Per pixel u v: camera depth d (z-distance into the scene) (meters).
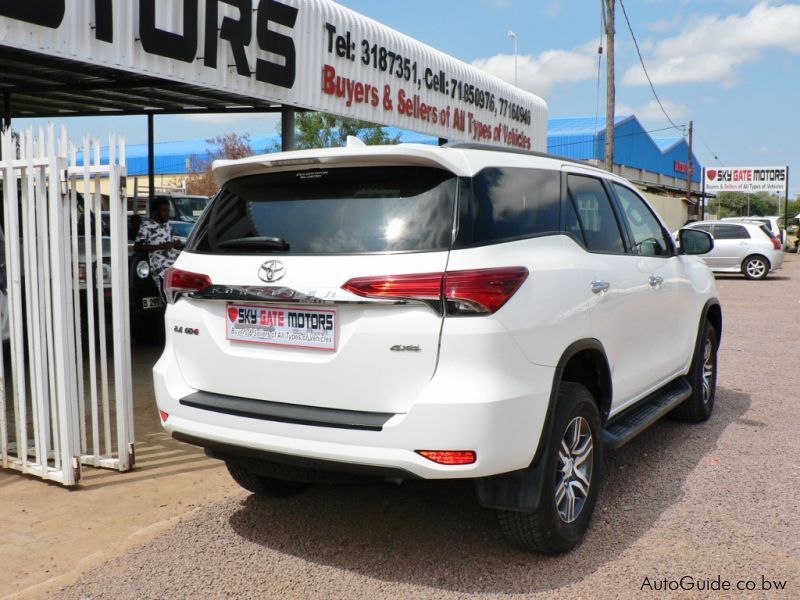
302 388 3.22
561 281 3.51
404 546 3.64
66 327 4.36
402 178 3.28
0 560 3.53
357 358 3.10
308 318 3.21
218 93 9.84
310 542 3.69
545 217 3.70
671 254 5.36
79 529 3.88
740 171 66.62
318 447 3.12
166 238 8.53
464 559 3.50
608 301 3.96
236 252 3.46
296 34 9.30
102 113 12.56
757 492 4.40
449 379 2.98
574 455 3.59
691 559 3.51
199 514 4.05
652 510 4.11
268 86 8.98
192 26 7.93
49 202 4.36
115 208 4.52
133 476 4.67
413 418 2.97
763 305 15.03
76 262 4.56
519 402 3.08
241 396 3.41
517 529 3.37
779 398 6.87
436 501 4.21
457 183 3.19
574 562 3.47
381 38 10.94
